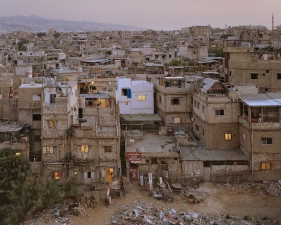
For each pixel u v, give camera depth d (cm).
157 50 13588
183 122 6088
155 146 5159
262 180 4859
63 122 4672
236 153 5025
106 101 6056
